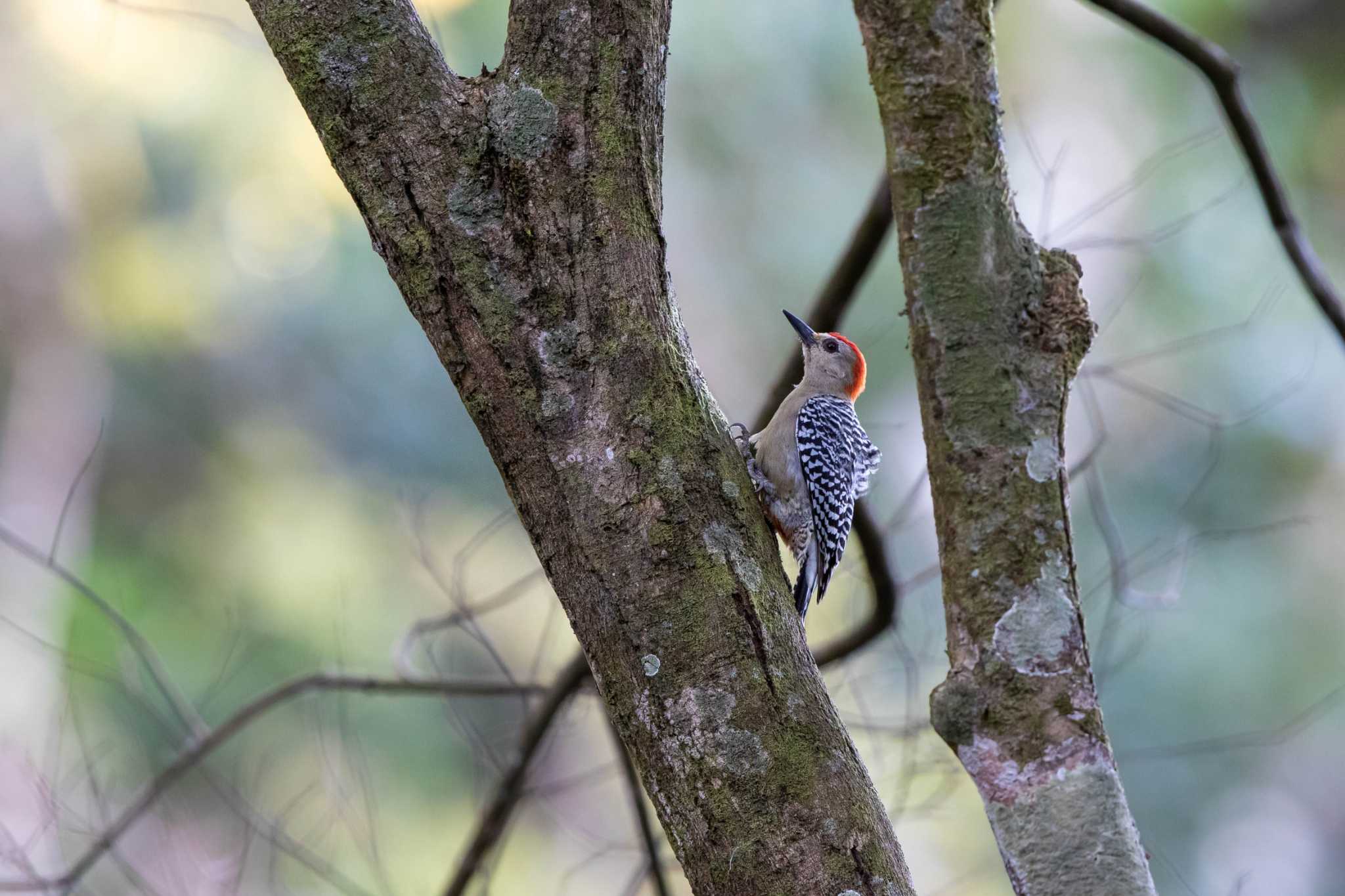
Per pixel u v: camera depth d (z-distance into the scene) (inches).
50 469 605.3
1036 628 167.6
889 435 582.9
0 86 573.6
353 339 675.4
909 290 180.5
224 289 650.8
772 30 666.8
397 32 186.5
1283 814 591.8
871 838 171.9
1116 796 160.4
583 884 494.6
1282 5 649.6
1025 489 172.7
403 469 665.0
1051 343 177.6
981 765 165.5
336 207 633.0
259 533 645.9
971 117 176.7
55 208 603.5
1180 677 587.8
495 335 183.0
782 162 685.9
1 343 598.2
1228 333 553.6
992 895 428.5
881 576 333.7
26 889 321.7
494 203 184.5
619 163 189.2
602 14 189.2
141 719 447.5
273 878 357.7
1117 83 645.9
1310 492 594.2
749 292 695.1
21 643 522.3
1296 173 639.1
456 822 548.7
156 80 584.4
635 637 177.2
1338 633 593.3
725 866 169.9
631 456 181.6
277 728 550.6
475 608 359.6
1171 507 580.1
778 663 178.1
